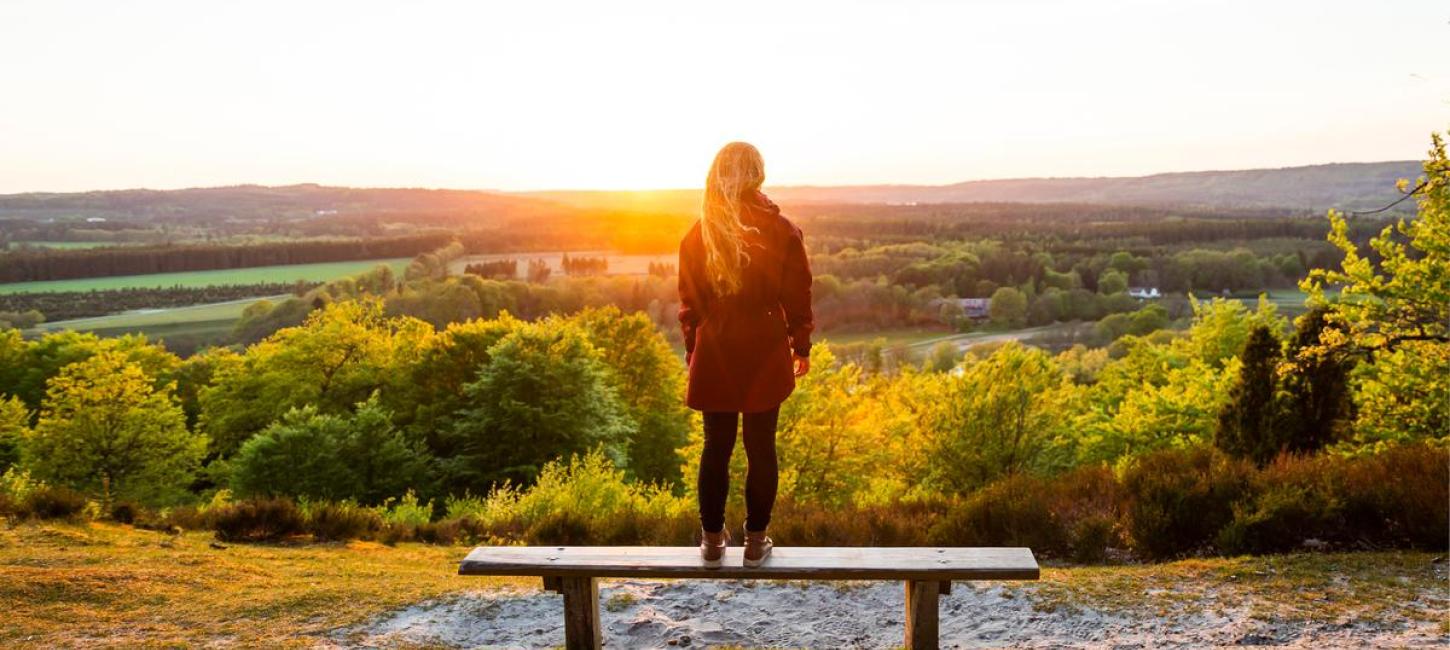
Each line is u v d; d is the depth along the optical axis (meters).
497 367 40.84
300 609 6.94
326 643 6.09
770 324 3.52
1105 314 132.88
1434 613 6.46
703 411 3.60
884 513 13.20
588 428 40.53
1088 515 10.91
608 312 56.84
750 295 3.46
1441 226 15.47
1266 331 16.62
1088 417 30.56
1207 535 9.70
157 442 37.69
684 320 3.66
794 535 11.02
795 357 3.66
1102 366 75.81
